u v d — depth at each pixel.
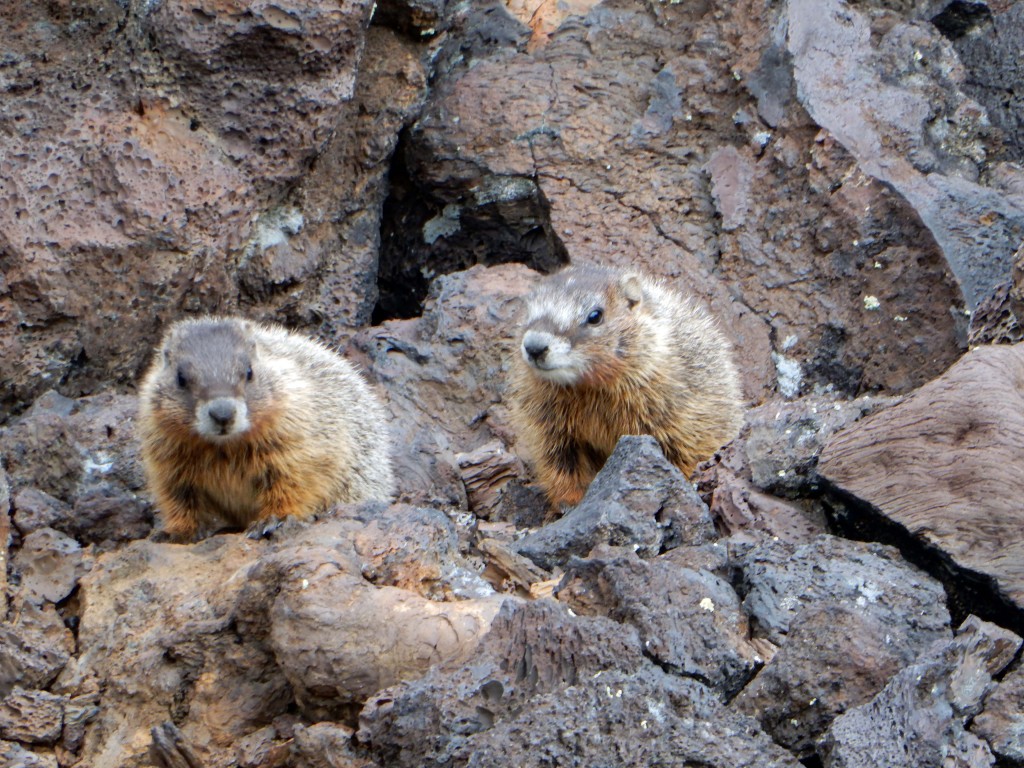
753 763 7.52
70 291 12.99
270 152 14.13
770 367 14.72
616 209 15.81
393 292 17.08
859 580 9.07
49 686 9.24
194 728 8.89
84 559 10.03
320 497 11.10
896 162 14.83
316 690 8.52
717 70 16.11
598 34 16.83
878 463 9.71
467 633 8.49
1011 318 11.91
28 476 11.84
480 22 17.02
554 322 12.31
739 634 8.77
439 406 14.50
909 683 7.84
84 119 13.40
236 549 10.03
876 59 15.52
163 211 13.34
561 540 9.97
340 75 14.39
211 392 10.31
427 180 16.42
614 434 12.88
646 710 7.67
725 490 10.60
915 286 14.37
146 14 13.62
